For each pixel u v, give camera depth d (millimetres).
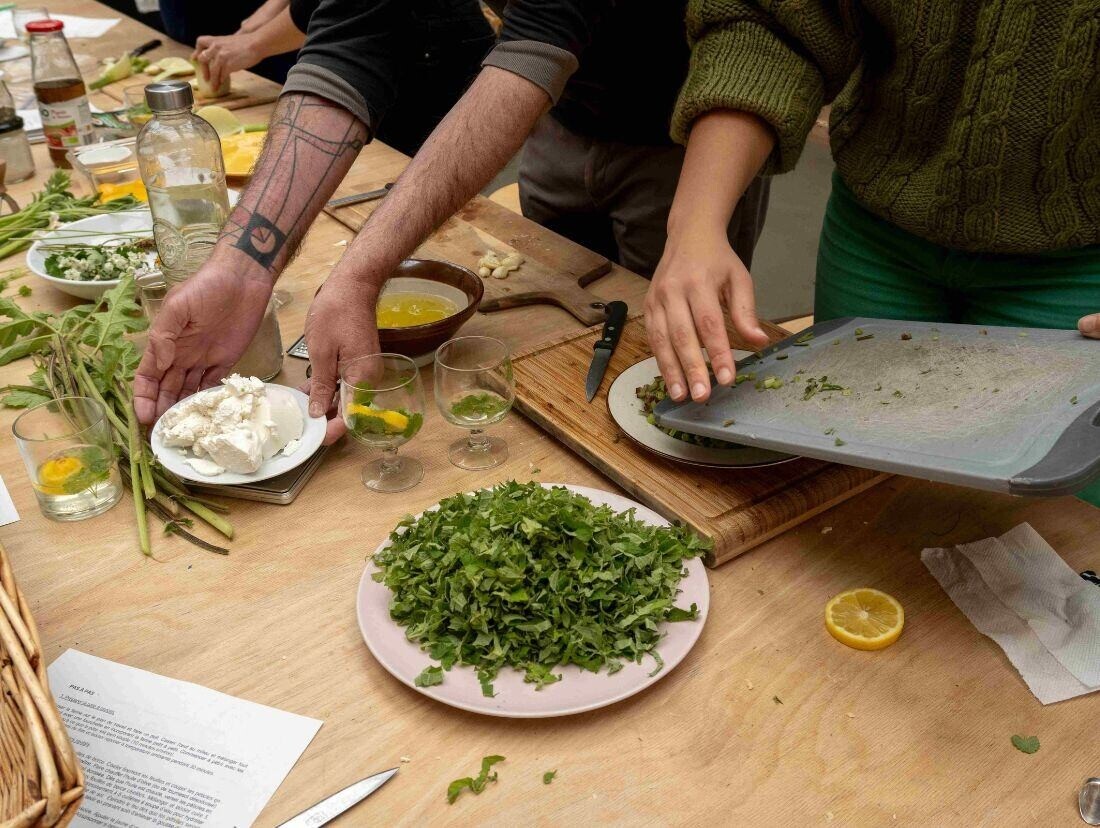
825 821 744
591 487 1134
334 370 1211
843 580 987
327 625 943
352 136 1378
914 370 1015
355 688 873
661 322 1057
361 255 1213
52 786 595
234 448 1080
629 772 787
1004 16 1008
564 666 862
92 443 1105
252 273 1252
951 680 867
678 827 741
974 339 1049
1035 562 974
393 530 1042
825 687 863
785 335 1381
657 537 975
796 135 1162
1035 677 854
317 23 1408
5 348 1321
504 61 1262
